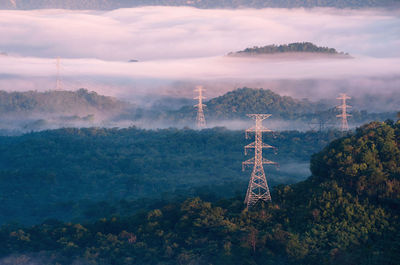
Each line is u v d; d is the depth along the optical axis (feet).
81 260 456.45
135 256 453.17
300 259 397.39
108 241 481.87
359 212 431.43
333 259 388.16
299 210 457.68
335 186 460.96
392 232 410.52
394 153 476.95
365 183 453.17
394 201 433.48
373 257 381.40
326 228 424.87
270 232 433.07
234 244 430.61
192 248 445.78
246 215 471.21
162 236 474.90
